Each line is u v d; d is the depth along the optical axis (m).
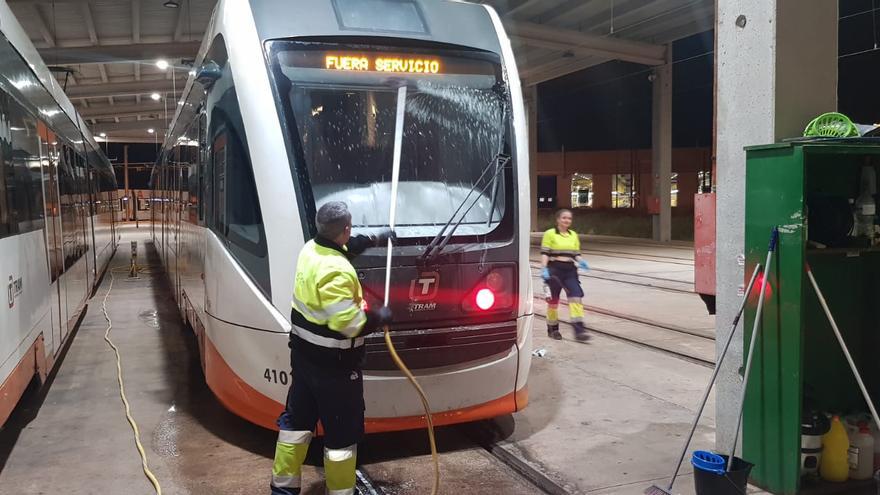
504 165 5.21
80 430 5.73
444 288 4.84
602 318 10.30
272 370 4.78
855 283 4.59
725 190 4.51
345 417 4.04
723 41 4.51
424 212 4.95
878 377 4.66
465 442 5.37
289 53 4.89
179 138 8.73
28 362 5.63
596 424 5.66
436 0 5.54
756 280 4.23
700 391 6.52
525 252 5.21
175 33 22.55
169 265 11.23
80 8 19.33
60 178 8.27
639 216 35.34
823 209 4.29
